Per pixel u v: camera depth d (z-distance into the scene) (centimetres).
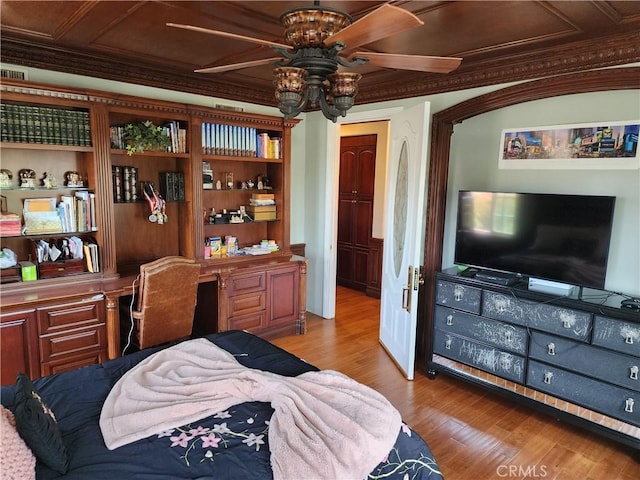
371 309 527
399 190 370
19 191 301
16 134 275
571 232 278
